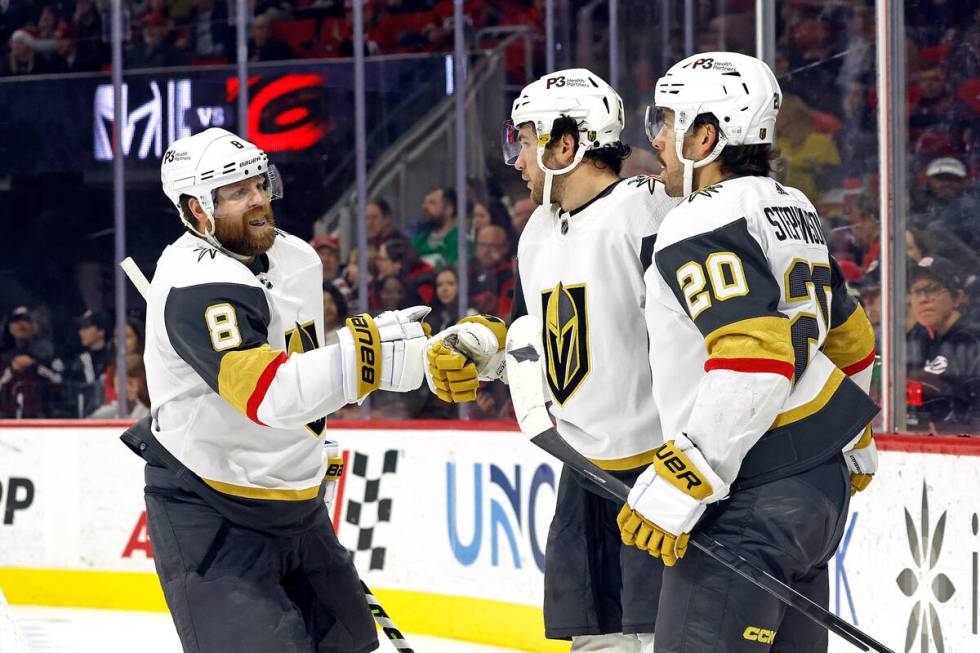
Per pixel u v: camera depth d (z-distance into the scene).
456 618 9.85
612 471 5.20
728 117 4.21
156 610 12.03
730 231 3.96
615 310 5.11
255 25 15.17
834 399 4.12
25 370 14.84
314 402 4.35
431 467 10.13
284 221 14.89
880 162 7.27
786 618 4.35
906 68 7.16
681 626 4.05
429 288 13.62
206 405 4.64
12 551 12.68
